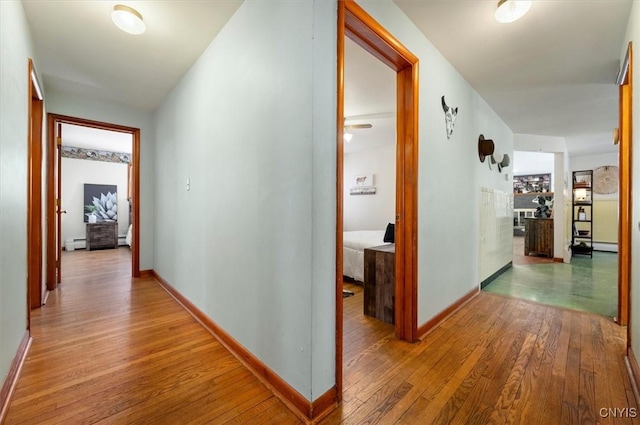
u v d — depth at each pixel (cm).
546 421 128
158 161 367
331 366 140
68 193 636
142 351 191
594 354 187
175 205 305
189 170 268
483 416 131
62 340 205
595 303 292
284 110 147
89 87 313
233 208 193
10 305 156
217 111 215
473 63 260
